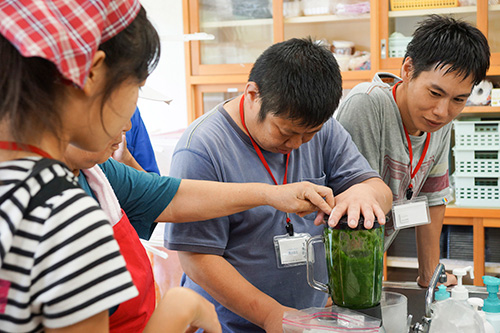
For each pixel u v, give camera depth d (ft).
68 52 1.91
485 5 10.17
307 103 3.76
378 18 10.71
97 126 2.23
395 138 5.61
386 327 3.83
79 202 2.06
